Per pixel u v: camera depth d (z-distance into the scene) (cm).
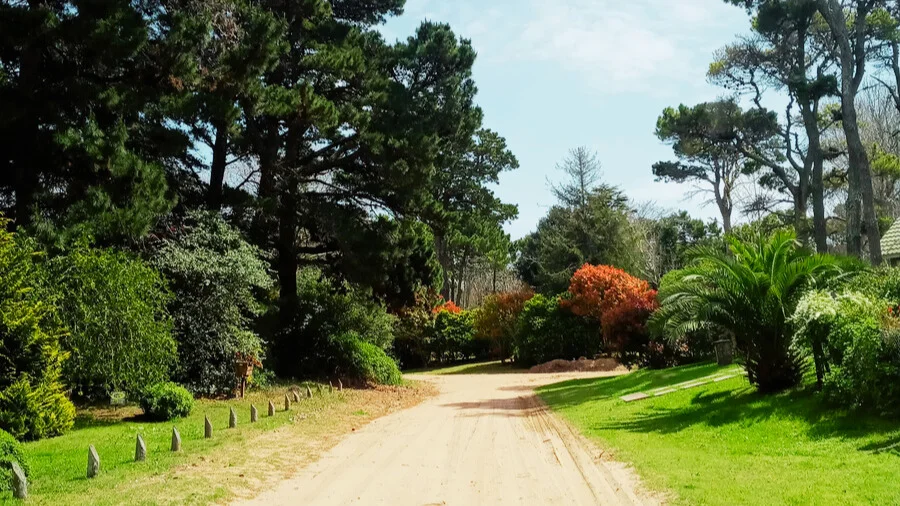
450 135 3088
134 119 1942
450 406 2117
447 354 5050
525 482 952
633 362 2858
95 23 1670
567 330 3928
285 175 2592
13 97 1620
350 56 2512
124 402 1867
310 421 1667
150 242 2053
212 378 2078
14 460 931
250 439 1355
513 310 4328
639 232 5331
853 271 1477
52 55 1816
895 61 3219
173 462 1092
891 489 757
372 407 2083
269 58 2112
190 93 2008
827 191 4488
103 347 1576
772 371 1466
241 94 2155
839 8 2767
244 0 2319
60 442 1315
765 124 3662
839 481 816
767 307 1461
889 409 1097
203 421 1627
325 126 2312
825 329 1288
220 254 2117
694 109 3703
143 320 1639
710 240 5578
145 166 1752
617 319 2767
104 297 1576
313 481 984
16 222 1667
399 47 3133
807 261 1426
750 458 1011
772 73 3547
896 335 1088
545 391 2516
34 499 854
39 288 1452
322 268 2939
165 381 1786
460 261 6631
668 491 841
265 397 2105
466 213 4147
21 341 1345
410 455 1197
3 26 1588
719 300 1498
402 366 4869
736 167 4584
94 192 1655
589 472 1005
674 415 1477
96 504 822
